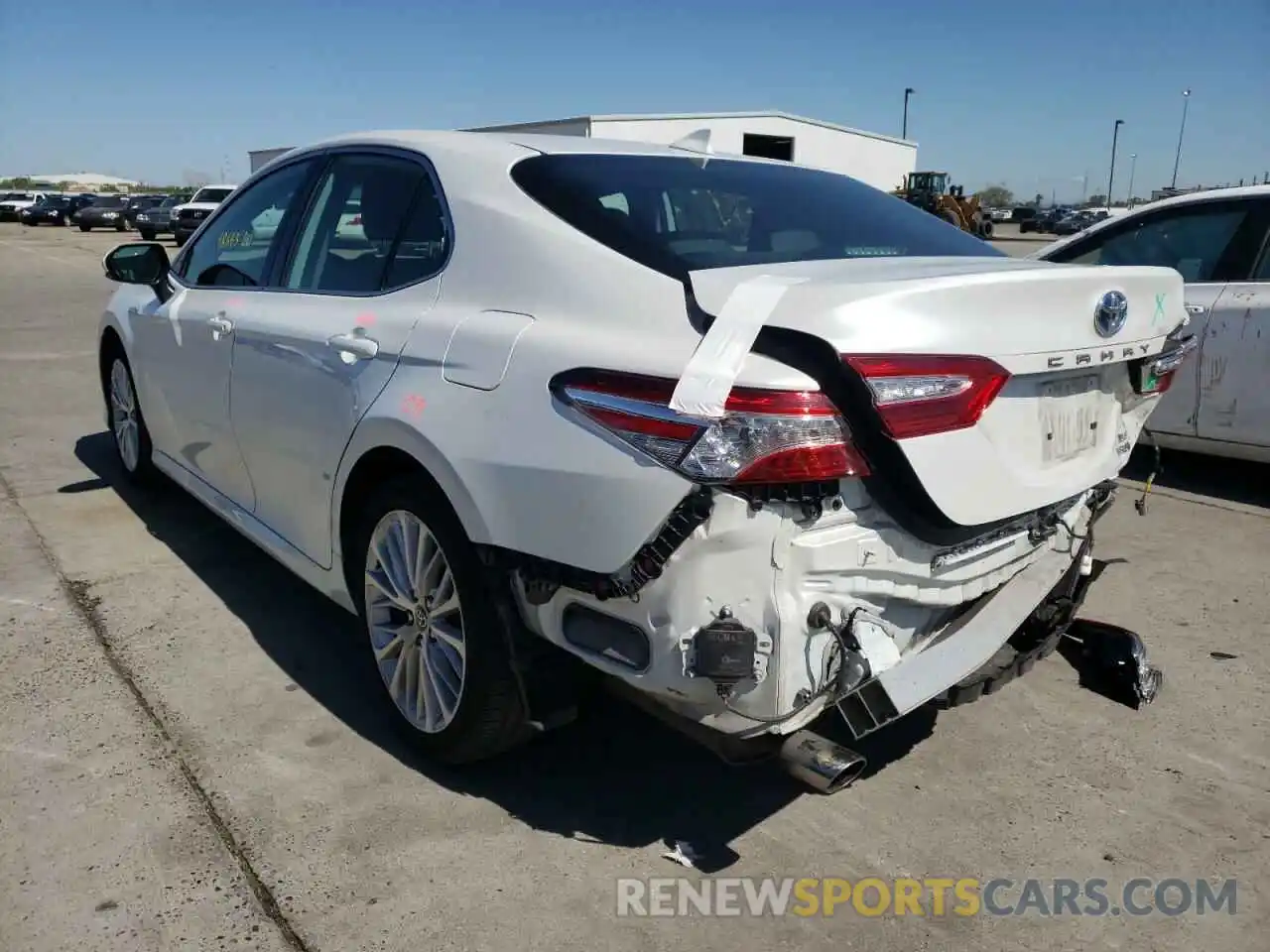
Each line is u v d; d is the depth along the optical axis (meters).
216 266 4.09
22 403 7.64
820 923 2.35
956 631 2.45
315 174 3.58
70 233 40.31
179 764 2.88
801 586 2.07
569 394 2.22
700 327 2.15
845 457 2.02
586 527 2.18
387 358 2.77
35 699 3.21
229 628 3.76
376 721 3.14
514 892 2.41
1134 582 4.39
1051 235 45.84
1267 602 4.18
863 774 2.96
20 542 4.59
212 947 2.21
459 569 2.56
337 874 2.45
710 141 3.50
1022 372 2.26
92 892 2.36
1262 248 5.30
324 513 3.14
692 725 2.31
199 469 4.23
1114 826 2.73
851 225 2.96
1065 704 3.37
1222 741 3.15
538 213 2.60
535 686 2.53
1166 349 2.80
